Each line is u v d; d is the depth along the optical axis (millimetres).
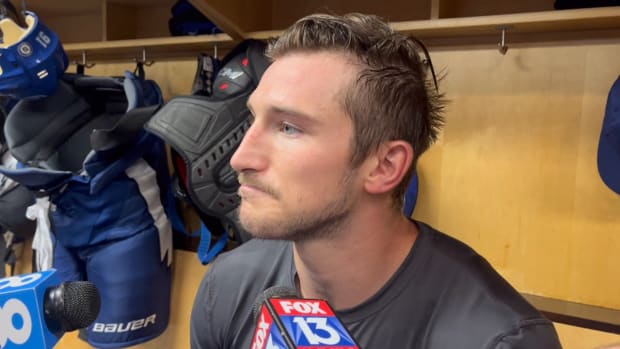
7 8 1100
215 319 687
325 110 465
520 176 1027
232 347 660
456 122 1074
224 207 993
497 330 493
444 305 533
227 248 1196
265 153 472
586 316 912
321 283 553
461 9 1071
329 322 388
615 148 870
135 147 1118
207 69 1119
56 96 1222
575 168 981
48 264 1187
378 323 541
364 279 537
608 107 870
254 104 490
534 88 1003
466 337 502
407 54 530
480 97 1050
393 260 549
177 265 1361
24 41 1065
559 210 1000
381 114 492
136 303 1139
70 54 1515
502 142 1038
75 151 1232
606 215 962
